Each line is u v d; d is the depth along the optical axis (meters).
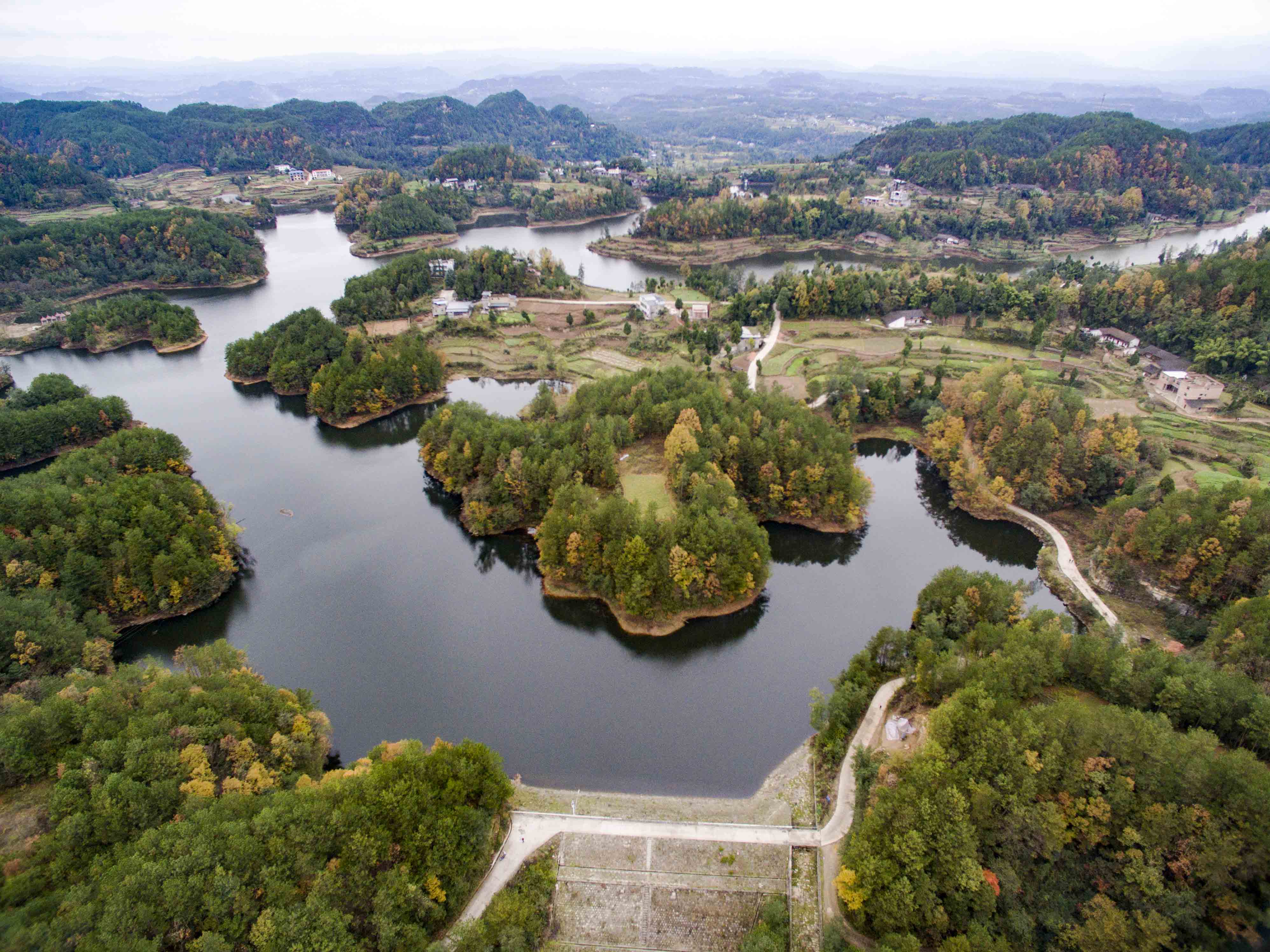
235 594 140.75
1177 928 69.19
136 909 64.62
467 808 83.00
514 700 115.69
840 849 86.25
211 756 85.19
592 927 81.44
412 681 119.75
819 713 103.62
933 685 99.94
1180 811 73.56
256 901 68.50
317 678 120.06
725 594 130.62
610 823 89.75
